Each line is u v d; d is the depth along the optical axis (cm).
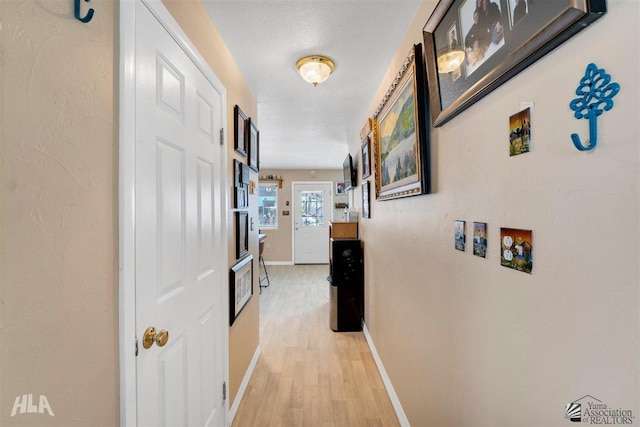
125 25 79
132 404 82
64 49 60
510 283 76
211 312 143
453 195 107
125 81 79
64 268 61
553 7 57
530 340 69
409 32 149
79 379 65
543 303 64
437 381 122
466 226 98
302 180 693
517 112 72
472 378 95
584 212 54
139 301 85
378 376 223
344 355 255
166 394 101
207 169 139
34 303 54
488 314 86
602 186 50
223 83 163
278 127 328
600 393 52
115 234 76
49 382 57
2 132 48
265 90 227
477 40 84
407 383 162
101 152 71
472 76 87
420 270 142
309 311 369
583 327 55
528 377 69
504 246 78
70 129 62
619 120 47
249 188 223
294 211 694
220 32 154
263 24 147
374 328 253
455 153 105
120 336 78
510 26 69
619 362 48
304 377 221
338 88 223
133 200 83
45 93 56
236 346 185
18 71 51
